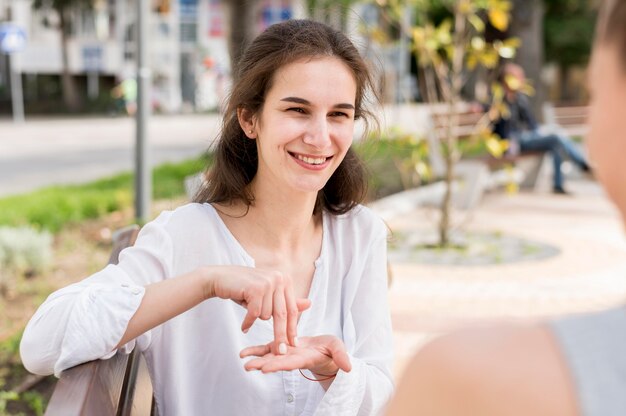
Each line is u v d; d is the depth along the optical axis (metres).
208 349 1.87
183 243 1.87
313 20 1.95
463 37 6.71
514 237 7.33
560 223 8.12
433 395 0.72
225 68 2.94
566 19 30.39
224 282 1.57
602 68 0.74
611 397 0.63
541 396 0.66
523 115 9.85
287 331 1.60
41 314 1.57
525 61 14.73
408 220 8.09
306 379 1.89
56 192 8.96
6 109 32.53
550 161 12.13
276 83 1.86
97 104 32.50
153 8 31.44
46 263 5.89
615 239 7.35
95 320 1.51
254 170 2.02
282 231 1.97
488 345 0.71
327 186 2.07
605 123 0.73
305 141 1.85
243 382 1.86
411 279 5.82
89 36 33.91
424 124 8.28
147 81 6.34
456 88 6.71
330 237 2.07
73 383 1.38
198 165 2.40
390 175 9.80
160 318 1.56
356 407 1.74
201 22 31.69
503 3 6.50
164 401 1.87
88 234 7.22
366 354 2.02
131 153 15.63
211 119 26.80
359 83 1.92
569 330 0.68
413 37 6.69
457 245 6.88
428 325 4.80
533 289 5.61
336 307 2.03
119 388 1.50
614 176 0.73
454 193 8.89
